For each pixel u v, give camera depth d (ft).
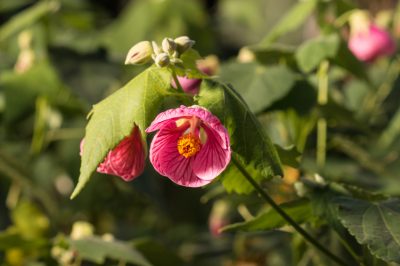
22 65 4.55
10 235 3.95
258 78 3.85
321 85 4.03
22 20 4.76
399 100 4.68
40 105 4.45
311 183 3.39
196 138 3.09
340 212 3.26
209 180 3.09
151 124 3.03
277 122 4.10
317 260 3.81
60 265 4.04
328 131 4.32
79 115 4.54
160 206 4.76
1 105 4.56
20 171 4.70
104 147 3.04
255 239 4.52
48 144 4.71
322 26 4.23
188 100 3.14
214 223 4.68
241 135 3.07
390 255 3.15
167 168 3.11
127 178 3.14
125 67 4.66
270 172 3.07
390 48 4.26
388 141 4.40
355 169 4.29
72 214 4.60
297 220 3.42
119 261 4.08
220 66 3.96
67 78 4.43
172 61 3.12
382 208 3.27
